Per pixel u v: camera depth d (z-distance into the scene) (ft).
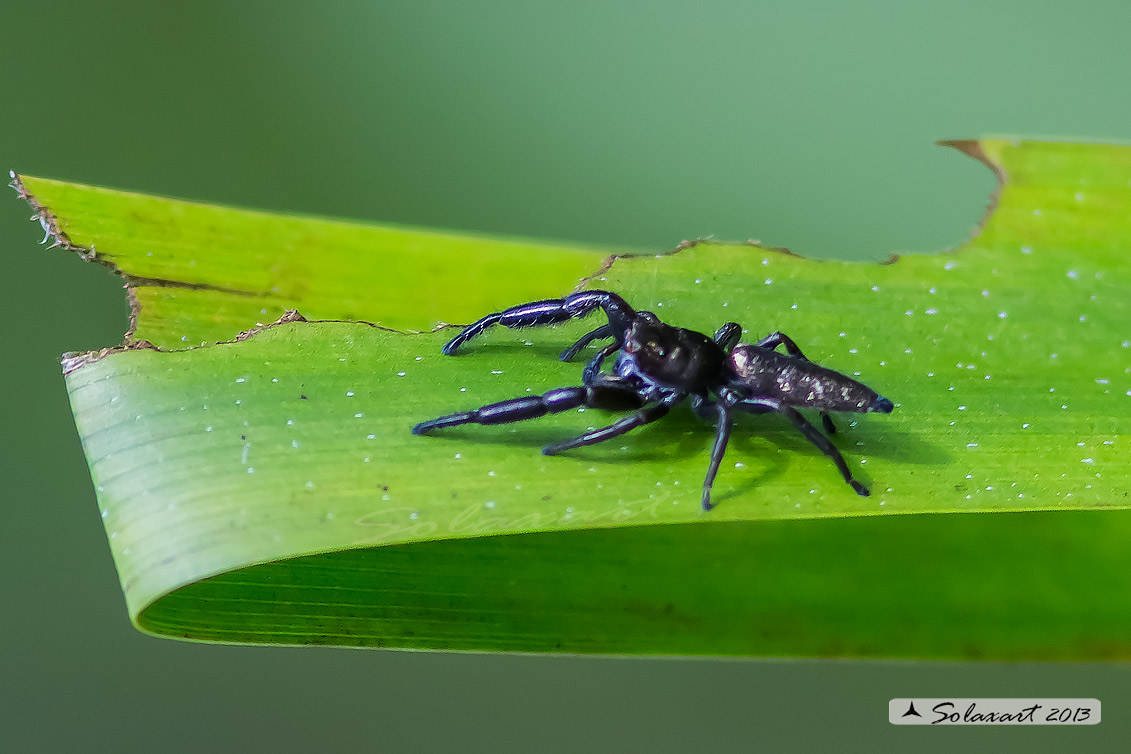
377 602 0.45
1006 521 0.46
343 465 0.45
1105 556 0.46
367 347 0.46
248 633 0.45
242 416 0.45
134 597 0.44
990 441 0.46
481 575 0.46
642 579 0.46
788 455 0.46
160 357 0.45
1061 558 0.46
